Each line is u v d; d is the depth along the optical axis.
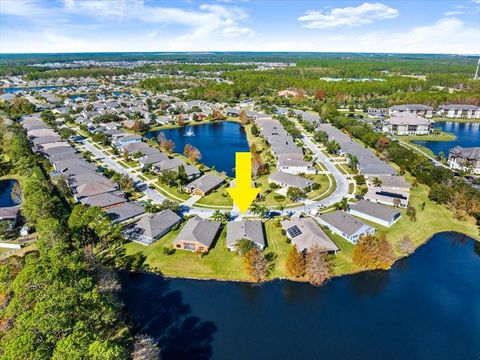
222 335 53.81
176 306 59.59
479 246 77.69
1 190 107.00
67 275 47.72
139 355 46.34
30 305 43.59
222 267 68.50
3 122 163.75
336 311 58.97
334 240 76.56
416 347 52.31
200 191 99.50
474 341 53.72
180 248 73.81
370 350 51.66
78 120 184.75
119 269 68.50
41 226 67.81
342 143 144.25
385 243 68.75
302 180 103.44
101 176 105.19
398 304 60.84
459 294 63.50
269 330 54.88
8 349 37.31
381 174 110.00
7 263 62.69
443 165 126.75
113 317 50.25
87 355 36.78
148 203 89.38
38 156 131.12
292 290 63.59
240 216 87.25
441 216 88.06
